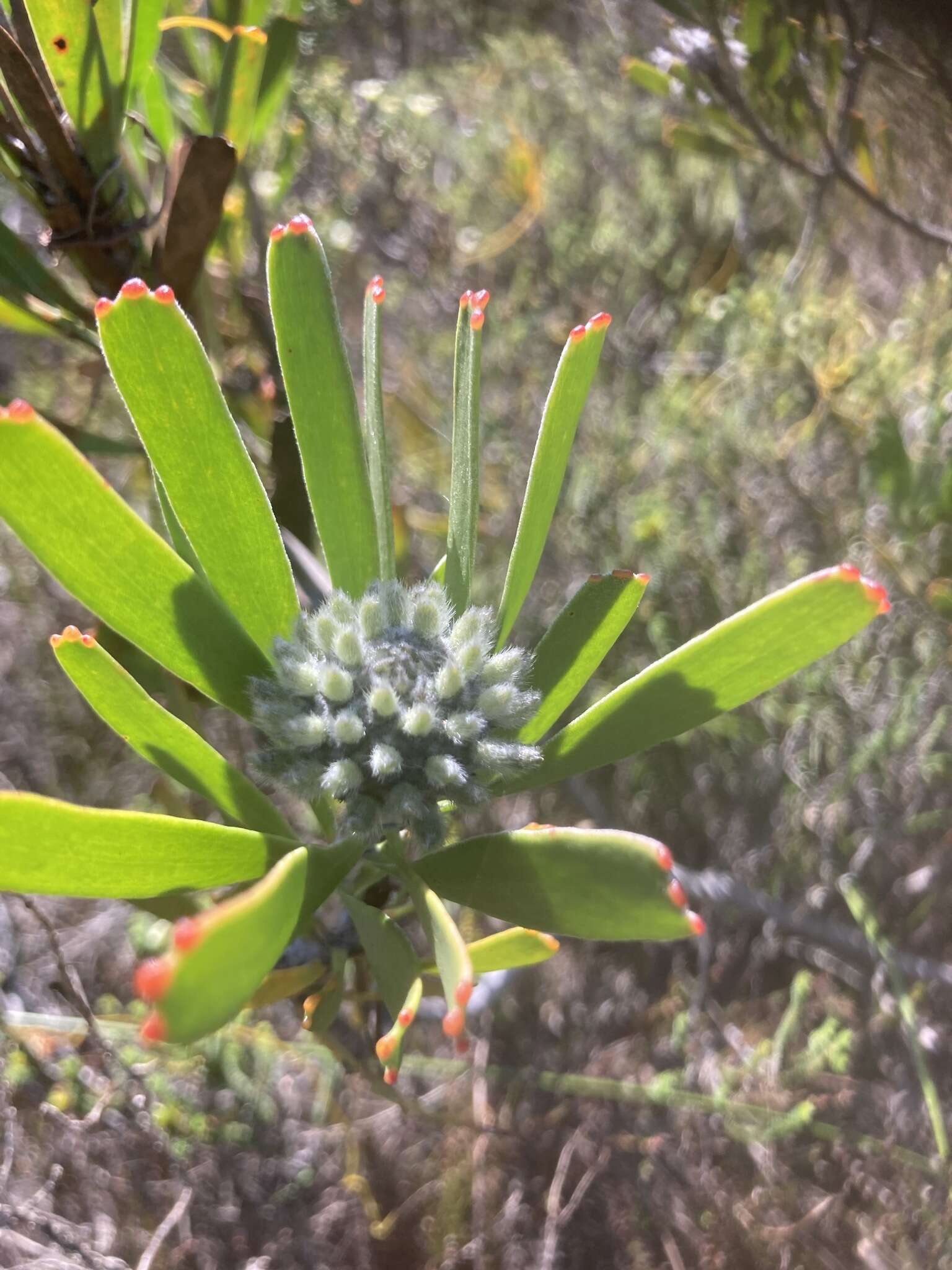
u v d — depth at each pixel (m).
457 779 0.14
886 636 0.34
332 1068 0.30
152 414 0.12
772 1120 0.30
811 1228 0.31
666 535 0.37
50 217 0.18
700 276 0.44
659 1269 0.32
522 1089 0.34
